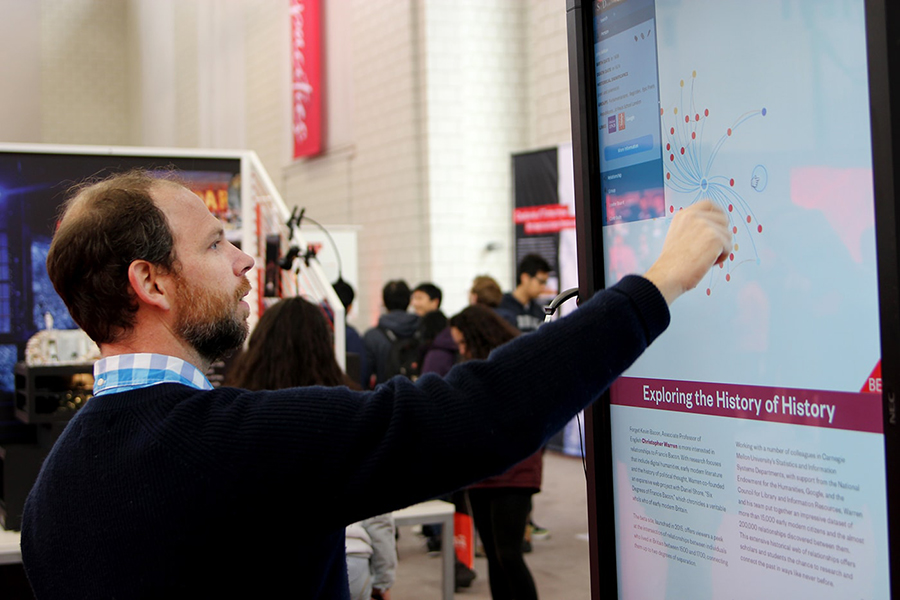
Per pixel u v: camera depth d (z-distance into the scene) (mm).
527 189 5879
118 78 14047
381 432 858
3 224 3150
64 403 2617
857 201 847
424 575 4141
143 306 983
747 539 987
